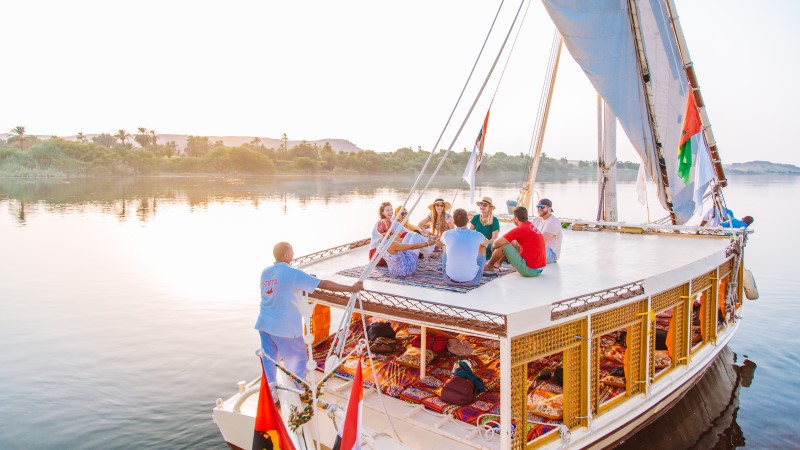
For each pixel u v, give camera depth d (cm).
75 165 12812
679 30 1221
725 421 984
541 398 739
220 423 741
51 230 3616
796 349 1361
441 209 1016
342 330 648
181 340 1404
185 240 3150
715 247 1098
